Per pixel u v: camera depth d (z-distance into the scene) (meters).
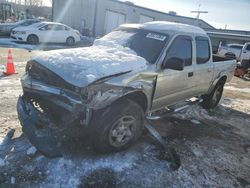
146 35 4.75
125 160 3.83
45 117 3.70
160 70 4.31
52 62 3.69
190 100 6.23
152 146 4.31
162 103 4.75
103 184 3.32
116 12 29.83
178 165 3.85
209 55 5.84
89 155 3.82
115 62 3.77
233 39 30.23
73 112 3.34
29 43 16.98
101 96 3.40
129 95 3.91
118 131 3.80
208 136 5.16
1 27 18.89
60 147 3.80
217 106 7.37
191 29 5.33
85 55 3.92
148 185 3.41
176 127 5.36
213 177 3.77
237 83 12.22
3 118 4.80
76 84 3.31
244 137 5.38
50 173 3.38
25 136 4.18
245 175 3.96
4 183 3.14
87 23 29.70
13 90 6.56
